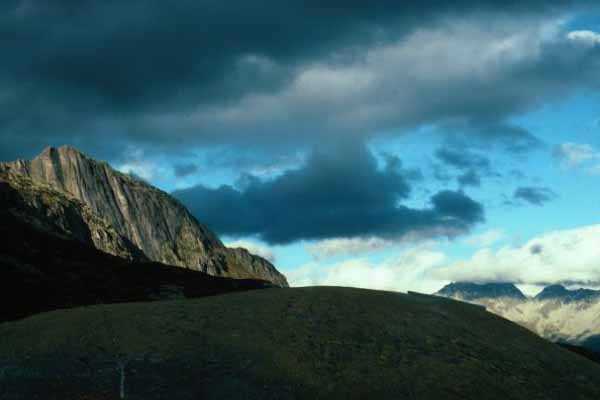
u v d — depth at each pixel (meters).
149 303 58.69
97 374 43.09
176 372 44.41
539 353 58.00
